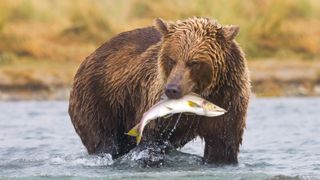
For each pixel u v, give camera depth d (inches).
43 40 1594.5
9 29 1599.4
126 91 636.7
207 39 559.5
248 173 592.1
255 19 1697.8
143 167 624.7
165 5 1694.1
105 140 663.1
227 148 615.8
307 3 1765.5
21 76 1390.3
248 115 1042.7
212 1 1686.8
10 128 926.4
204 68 556.7
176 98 541.6
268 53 1616.6
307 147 772.0
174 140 627.5
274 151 750.5
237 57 582.2
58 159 693.3
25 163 674.2
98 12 1664.6
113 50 665.0
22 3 1662.2
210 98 580.1
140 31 666.2
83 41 1614.2
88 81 666.8
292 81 1414.9
